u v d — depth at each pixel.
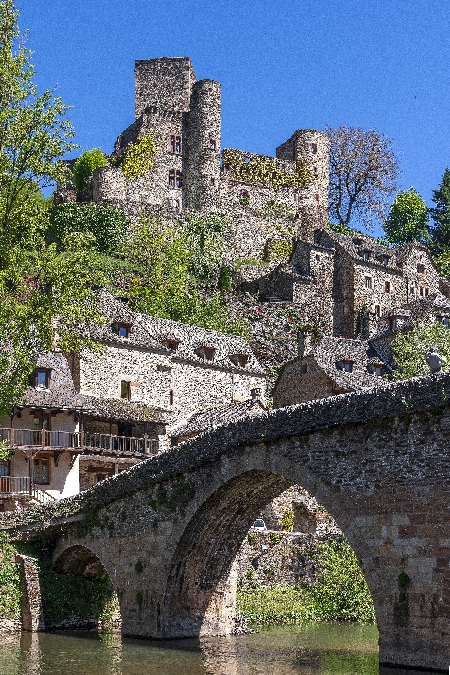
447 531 19.70
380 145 97.38
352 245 82.75
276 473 23.61
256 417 24.22
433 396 20.14
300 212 90.31
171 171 84.69
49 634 29.59
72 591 31.75
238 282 79.88
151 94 90.88
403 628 20.20
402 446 20.81
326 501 22.09
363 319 78.44
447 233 100.50
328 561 36.03
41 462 44.59
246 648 26.30
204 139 85.19
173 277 71.75
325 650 26.11
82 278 33.91
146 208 80.44
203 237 79.62
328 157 93.56
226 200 85.75
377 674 20.39
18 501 41.59
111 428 50.00
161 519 27.50
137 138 84.00
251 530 34.94
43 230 35.75
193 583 28.27
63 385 45.94
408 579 20.22
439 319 66.81
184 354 56.09
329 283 79.94
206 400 56.84
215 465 25.75
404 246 86.00
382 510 20.95
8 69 33.25
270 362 66.81
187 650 25.77
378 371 60.28
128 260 73.81
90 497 30.23
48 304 32.69
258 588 34.53
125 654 25.00
